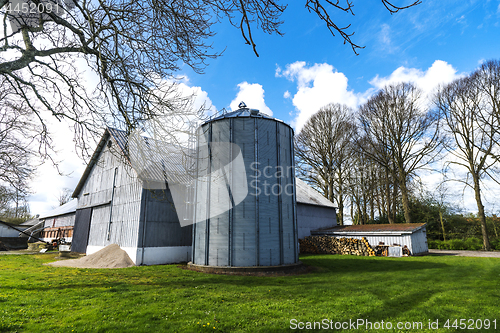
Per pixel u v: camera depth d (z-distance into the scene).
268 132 13.84
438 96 28.11
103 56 7.14
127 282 9.89
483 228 25.91
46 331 5.14
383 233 21.56
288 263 12.99
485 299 7.48
